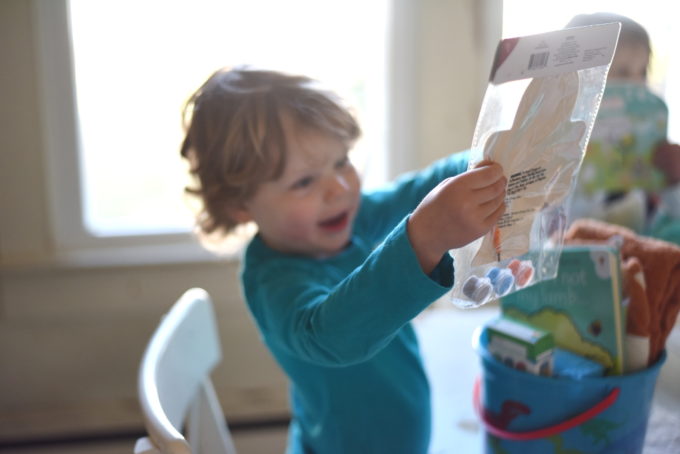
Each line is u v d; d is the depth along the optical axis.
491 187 0.35
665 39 0.76
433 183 0.67
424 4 1.17
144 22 1.17
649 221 0.79
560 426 0.47
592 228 0.57
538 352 0.48
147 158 1.24
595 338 0.50
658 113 0.76
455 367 0.79
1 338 1.23
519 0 0.90
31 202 1.19
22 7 1.10
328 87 0.63
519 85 0.37
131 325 1.25
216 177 0.61
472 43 1.19
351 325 0.39
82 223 1.23
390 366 0.61
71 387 1.27
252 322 1.26
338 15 1.19
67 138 1.19
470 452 0.61
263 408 1.30
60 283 1.20
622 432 0.47
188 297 0.77
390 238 0.38
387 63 1.21
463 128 1.23
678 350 0.69
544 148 0.38
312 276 0.55
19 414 1.26
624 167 0.77
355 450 0.61
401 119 1.23
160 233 1.24
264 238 0.63
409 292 0.37
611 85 0.75
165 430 0.47
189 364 0.72
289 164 0.56
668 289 0.50
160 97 1.21
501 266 0.39
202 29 1.18
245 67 0.63
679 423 0.58
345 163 0.60
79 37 1.17
